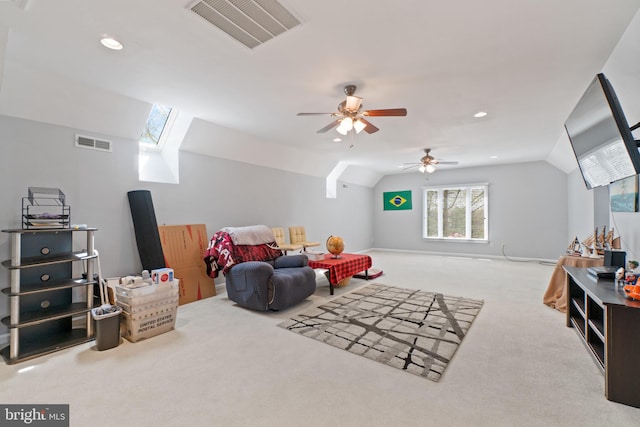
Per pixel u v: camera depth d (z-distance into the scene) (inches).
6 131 105.3
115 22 74.6
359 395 70.6
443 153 231.1
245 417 63.2
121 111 127.0
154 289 105.3
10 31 78.6
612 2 66.6
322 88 113.9
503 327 111.3
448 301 143.8
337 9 69.4
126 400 68.9
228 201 185.0
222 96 121.9
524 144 201.0
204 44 84.4
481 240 286.8
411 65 96.1
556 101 125.3
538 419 62.1
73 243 119.9
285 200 228.8
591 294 77.4
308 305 138.9
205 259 146.1
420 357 88.5
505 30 77.5
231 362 86.4
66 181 119.1
